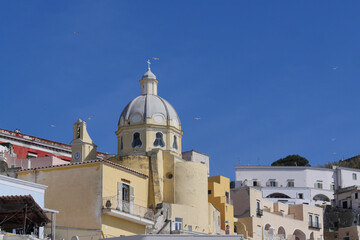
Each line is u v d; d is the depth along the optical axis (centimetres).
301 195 11262
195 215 6944
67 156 9244
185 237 4659
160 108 7469
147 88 7656
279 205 9444
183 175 7069
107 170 5931
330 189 11600
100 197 5791
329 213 10319
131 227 6141
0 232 4384
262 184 11469
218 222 7575
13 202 4534
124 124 7438
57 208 5888
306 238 9319
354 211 10138
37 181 6022
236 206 8669
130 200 6225
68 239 5762
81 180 5894
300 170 11556
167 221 6600
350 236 9581
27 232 4722
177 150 7500
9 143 8375
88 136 7450
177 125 7550
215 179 8312
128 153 7338
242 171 11544
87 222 5766
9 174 6112
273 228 8681
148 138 7306
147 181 6719
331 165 13462
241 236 4788
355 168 13075
